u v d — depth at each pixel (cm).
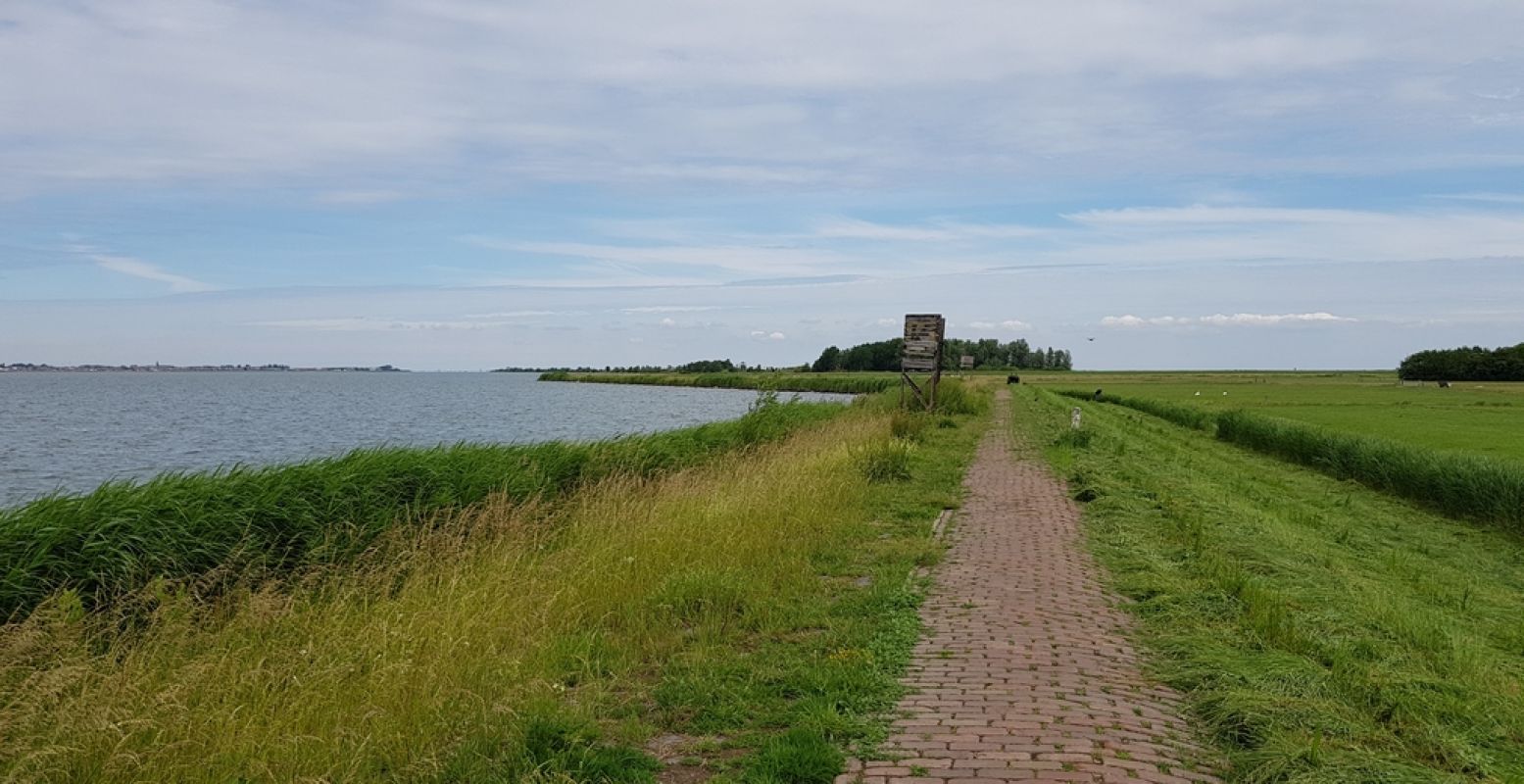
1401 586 1080
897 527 1221
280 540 1002
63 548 827
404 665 539
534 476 1377
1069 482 1720
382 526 1058
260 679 573
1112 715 558
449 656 577
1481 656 751
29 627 630
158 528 889
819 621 758
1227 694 571
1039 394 6581
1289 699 563
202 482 1007
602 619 728
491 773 471
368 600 812
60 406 6206
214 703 525
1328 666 667
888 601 818
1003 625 755
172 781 455
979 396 4616
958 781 465
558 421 4853
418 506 1147
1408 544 1454
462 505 1183
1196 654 664
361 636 624
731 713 560
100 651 709
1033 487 1658
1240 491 1905
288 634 683
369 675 557
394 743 488
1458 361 12838
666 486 1385
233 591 858
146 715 484
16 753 466
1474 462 1770
